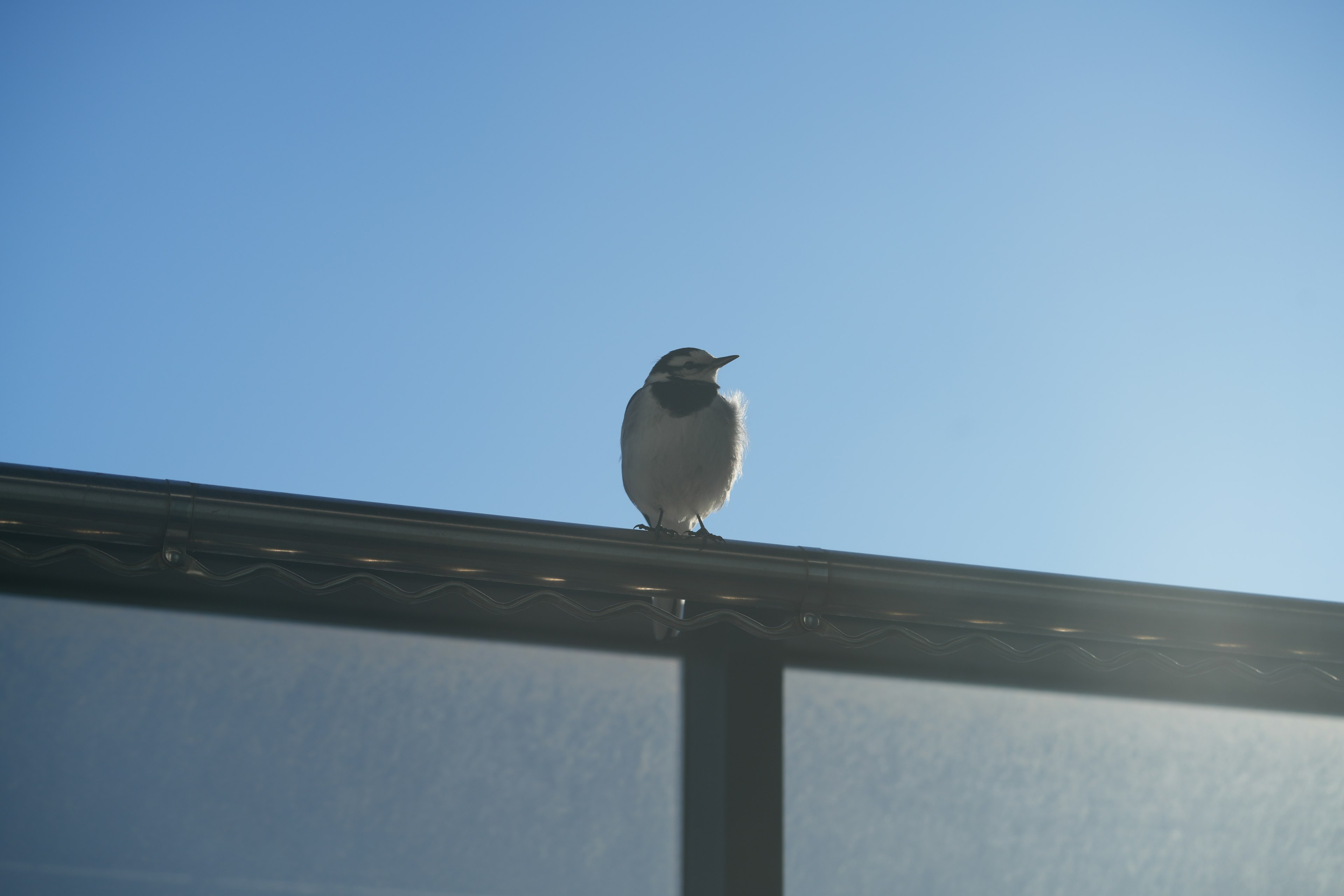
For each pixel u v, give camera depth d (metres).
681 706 4.13
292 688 3.82
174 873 3.54
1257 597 4.56
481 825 3.81
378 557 3.95
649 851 3.92
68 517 3.66
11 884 3.43
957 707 4.38
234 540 3.82
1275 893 4.37
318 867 3.65
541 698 4.02
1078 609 4.39
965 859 4.16
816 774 4.16
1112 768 4.42
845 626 4.31
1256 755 4.56
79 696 3.63
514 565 4.05
